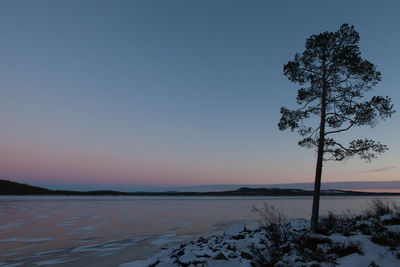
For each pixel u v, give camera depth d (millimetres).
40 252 13172
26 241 16188
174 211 43594
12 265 10805
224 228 23016
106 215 34594
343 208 46906
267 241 10984
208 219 30641
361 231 9797
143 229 22062
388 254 6938
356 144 13672
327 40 14258
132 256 12156
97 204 63344
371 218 12047
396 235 8062
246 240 11484
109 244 15367
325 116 14633
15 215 32906
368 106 13250
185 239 17156
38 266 10625
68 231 20422
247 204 71875
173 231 21047
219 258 9141
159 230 21594
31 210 41062
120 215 34906
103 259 11586
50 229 21359
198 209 49469
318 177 14156
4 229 21078
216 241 13500
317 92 15102
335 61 14094
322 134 14508
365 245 7848
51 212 38094
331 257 7512
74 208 47250
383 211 12891
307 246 8844
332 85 14758
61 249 13883
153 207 54938
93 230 21109
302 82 15648
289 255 8617
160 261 10484
